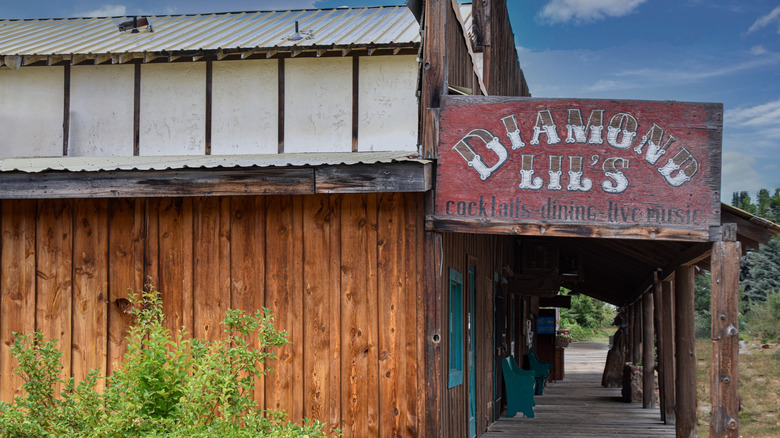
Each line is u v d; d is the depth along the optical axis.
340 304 7.41
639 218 7.29
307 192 7.09
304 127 10.59
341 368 7.36
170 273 7.71
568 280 17.33
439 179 7.36
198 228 7.70
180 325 7.64
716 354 7.33
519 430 12.14
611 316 57.44
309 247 7.51
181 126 10.74
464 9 13.32
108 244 7.82
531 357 18.69
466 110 7.39
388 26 11.55
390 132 10.45
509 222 7.28
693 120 7.34
